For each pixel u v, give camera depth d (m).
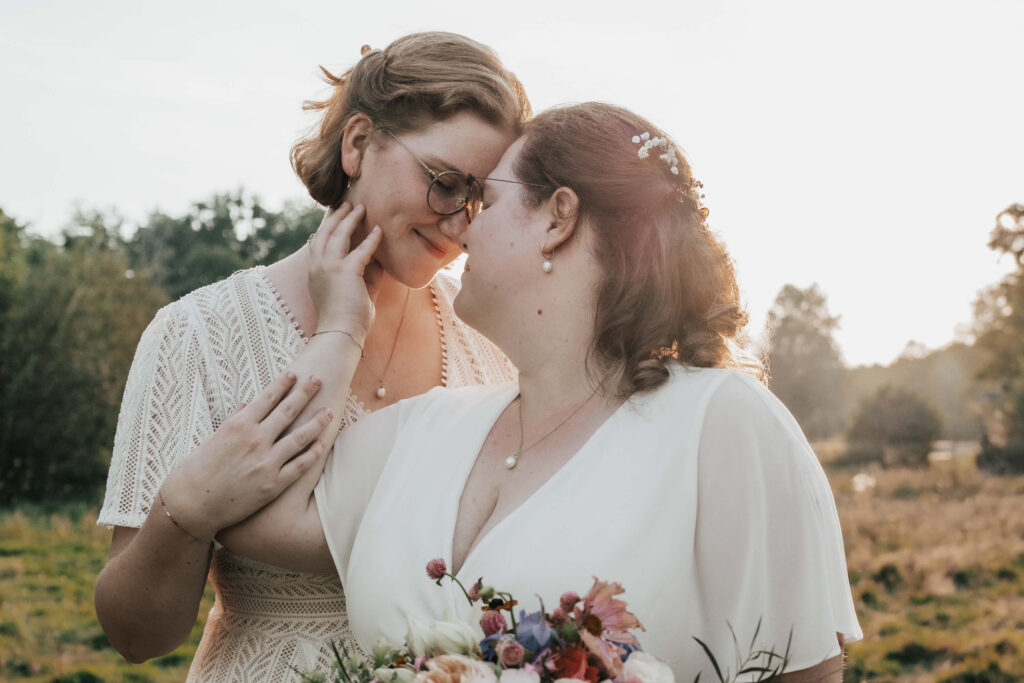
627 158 1.70
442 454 1.75
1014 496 11.71
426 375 2.42
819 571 1.50
